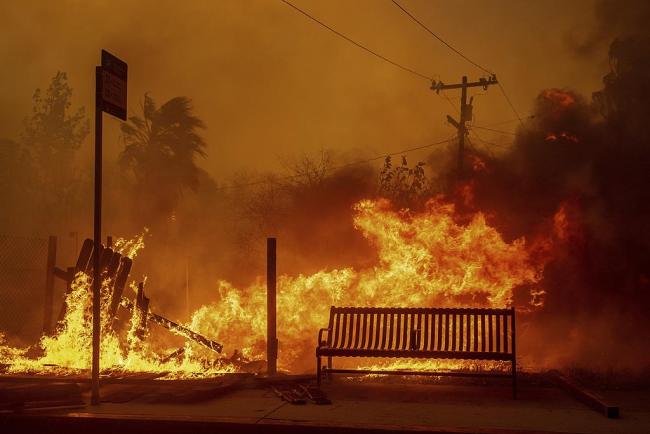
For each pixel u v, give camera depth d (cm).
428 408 701
